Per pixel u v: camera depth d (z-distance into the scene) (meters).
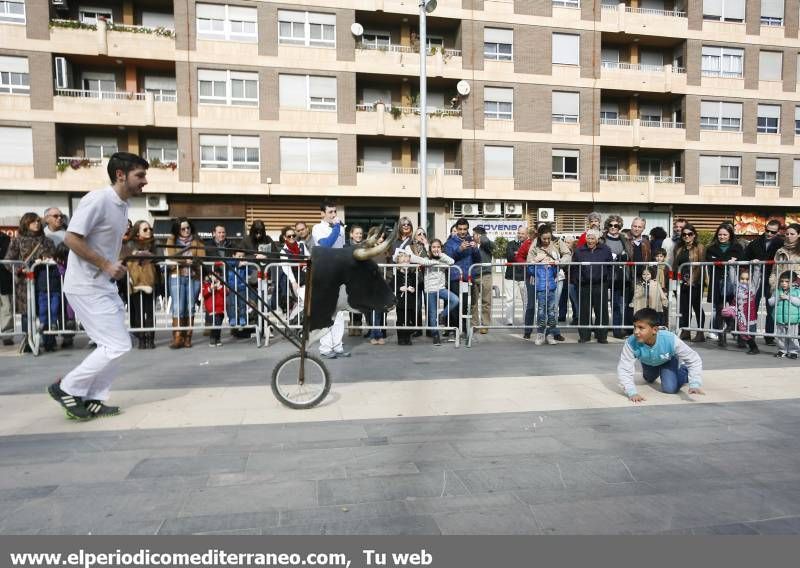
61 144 20.75
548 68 24.06
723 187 25.89
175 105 21.00
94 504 2.56
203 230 22.03
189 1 20.97
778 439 3.48
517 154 23.89
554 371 5.65
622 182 24.97
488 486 2.77
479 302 7.89
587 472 2.94
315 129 22.11
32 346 6.57
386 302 4.11
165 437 3.54
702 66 25.67
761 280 7.04
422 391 4.76
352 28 22.11
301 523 2.39
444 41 24.30
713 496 2.66
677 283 7.72
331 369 5.74
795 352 6.39
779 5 26.39
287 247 7.62
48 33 19.94
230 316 7.49
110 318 3.92
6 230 20.36
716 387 4.93
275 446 3.36
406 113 22.83
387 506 2.54
